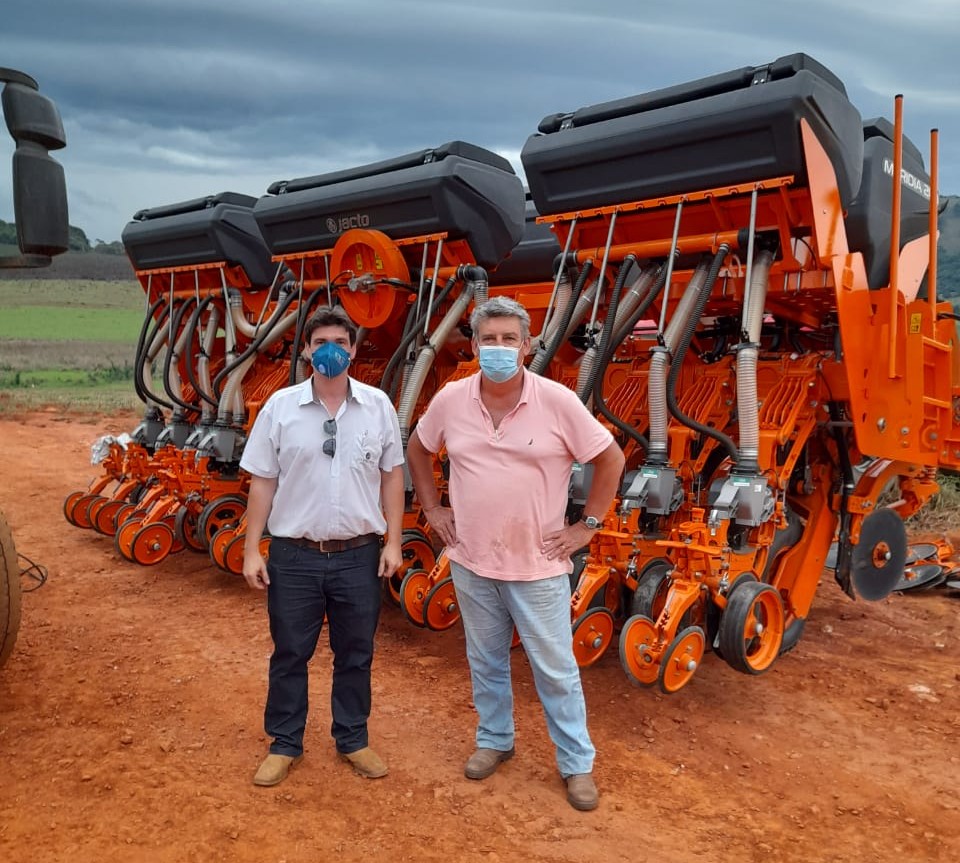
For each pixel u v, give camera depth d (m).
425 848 3.19
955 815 3.56
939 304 5.64
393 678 4.92
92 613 5.97
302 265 6.88
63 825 3.26
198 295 7.71
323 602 3.67
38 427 15.39
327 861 3.09
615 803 3.57
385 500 3.75
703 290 4.60
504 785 3.69
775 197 4.51
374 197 6.20
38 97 3.21
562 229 5.35
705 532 4.35
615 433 5.51
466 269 5.96
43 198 3.24
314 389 3.54
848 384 4.84
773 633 4.73
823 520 5.48
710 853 3.22
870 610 6.51
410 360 6.15
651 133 4.68
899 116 4.75
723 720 4.50
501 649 3.71
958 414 5.65
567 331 5.25
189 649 5.29
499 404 3.46
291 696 3.68
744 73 4.50
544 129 5.29
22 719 4.20
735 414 5.32
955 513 9.16
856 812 3.57
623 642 4.16
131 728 4.14
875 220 5.65
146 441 8.21
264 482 3.59
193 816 3.35
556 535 3.50
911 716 4.58
